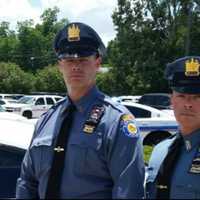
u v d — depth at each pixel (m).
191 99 3.02
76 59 2.96
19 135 4.24
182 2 47.94
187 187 2.91
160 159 3.12
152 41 48.38
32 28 86.50
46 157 2.97
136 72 49.19
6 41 86.56
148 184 3.09
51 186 2.90
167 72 3.18
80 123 2.91
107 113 2.89
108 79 50.84
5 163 4.07
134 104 15.58
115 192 2.82
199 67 3.02
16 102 30.61
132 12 48.69
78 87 2.96
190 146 2.99
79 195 2.86
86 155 2.84
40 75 66.44
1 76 65.94
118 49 49.78
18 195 3.18
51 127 3.03
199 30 47.59
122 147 2.83
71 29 3.00
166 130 15.05
